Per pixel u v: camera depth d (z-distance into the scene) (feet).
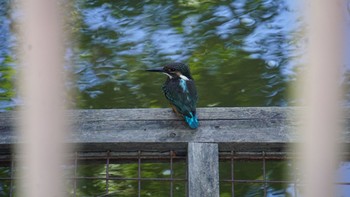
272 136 27.22
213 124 27.53
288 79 45.73
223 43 49.37
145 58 48.03
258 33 49.90
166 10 52.54
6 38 46.98
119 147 27.66
